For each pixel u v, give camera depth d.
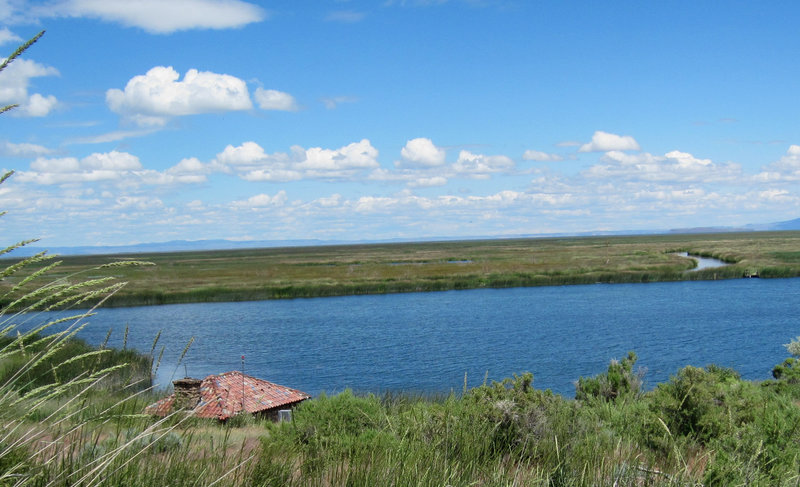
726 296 67.94
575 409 6.97
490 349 41.25
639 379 12.22
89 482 2.97
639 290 77.62
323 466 4.72
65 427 3.23
